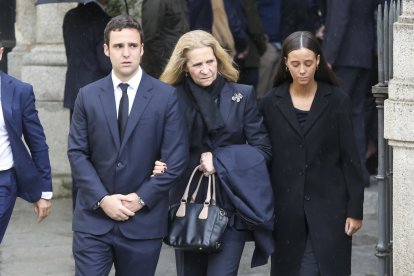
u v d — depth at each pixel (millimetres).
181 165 15258
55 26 26812
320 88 16266
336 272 16297
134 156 15109
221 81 16141
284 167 16297
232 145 16047
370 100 26094
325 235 16203
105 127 15117
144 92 15250
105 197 14953
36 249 22234
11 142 16172
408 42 15664
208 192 15820
